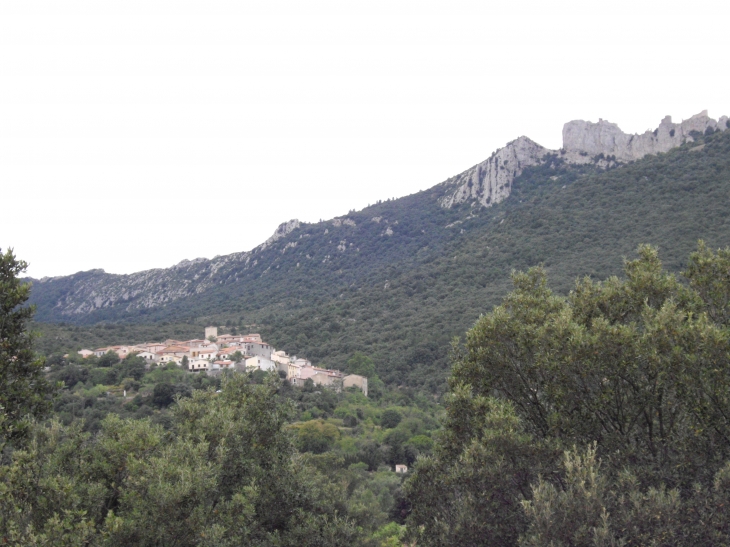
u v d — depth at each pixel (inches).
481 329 795.4
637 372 646.5
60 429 851.4
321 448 2568.9
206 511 716.7
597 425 688.4
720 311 700.0
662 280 719.7
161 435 921.5
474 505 656.4
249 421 920.9
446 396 799.1
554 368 677.9
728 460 574.2
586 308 761.0
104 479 787.4
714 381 597.6
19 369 776.3
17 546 576.7
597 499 545.3
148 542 679.1
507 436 665.6
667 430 672.4
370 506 1619.1
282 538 813.2
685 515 551.5
